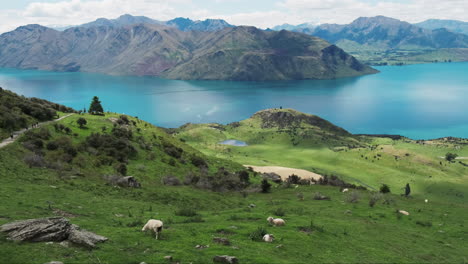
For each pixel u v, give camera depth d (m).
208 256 22.78
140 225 31.31
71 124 112.62
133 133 125.00
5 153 62.34
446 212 60.34
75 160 75.31
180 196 61.62
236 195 77.12
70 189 49.81
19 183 46.00
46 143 81.44
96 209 39.41
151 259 20.95
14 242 20.41
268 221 36.84
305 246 29.14
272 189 91.19
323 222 41.16
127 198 53.12
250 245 26.61
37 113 110.56
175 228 30.59
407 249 35.00
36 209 33.00
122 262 20.03
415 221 50.53
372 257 29.58
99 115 148.88
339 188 91.88
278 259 23.70
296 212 50.16
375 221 47.97
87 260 19.56
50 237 21.86
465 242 42.09
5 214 28.66
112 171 77.19
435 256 34.12
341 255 28.53
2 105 98.31
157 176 85.12
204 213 44.88
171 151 115.75
